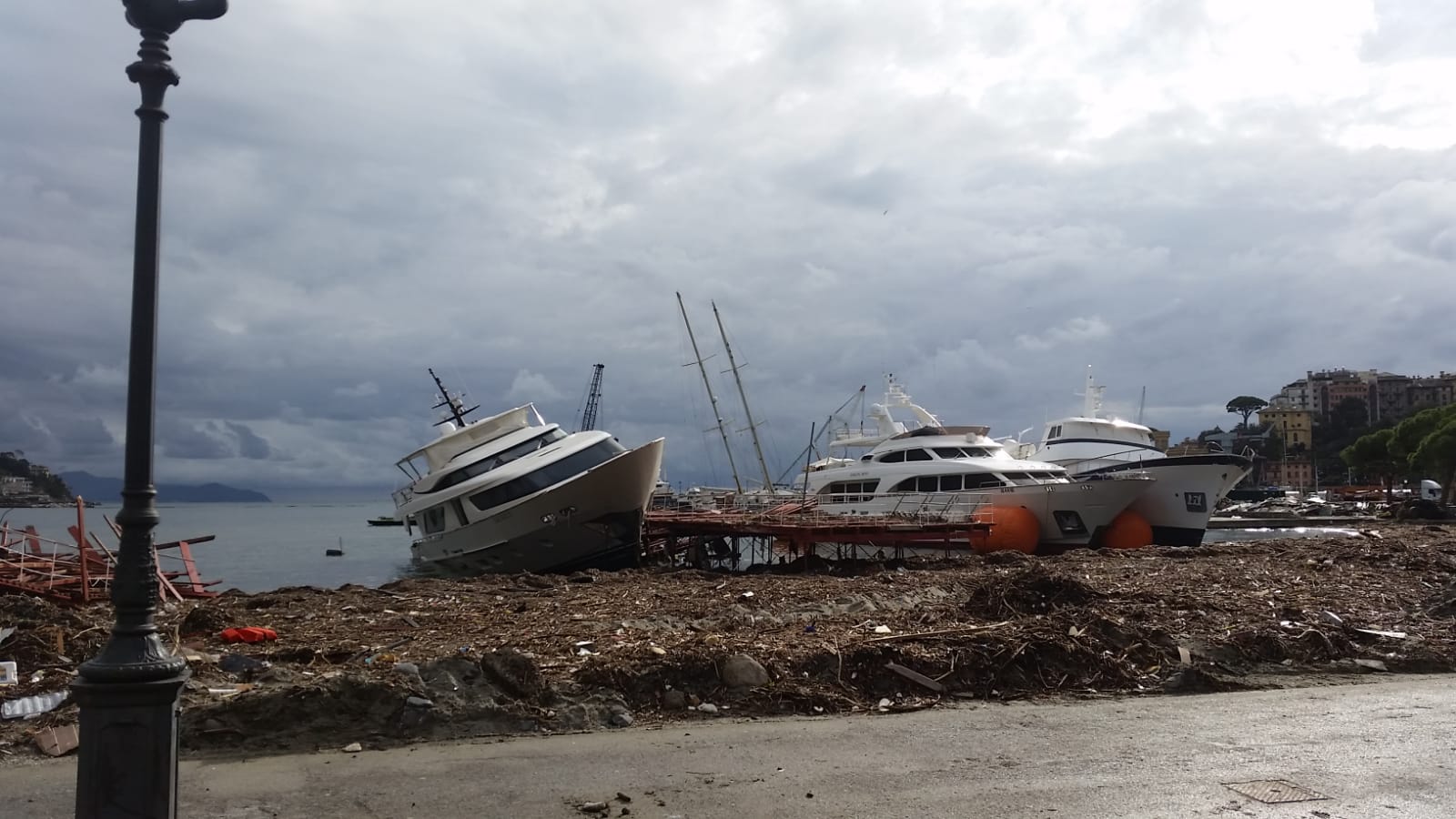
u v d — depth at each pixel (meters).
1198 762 7.31
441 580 20.80
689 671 9.31
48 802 6.41
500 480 29.62
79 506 18.23
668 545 36.69
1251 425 182.00
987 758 7.43
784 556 35.12
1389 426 158.12
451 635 12.06
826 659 9.79
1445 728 8.33
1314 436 174.12
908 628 12.05
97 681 4.80
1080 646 10.44
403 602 15.84
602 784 6.79
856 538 30.80
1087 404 49.66
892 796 6.53
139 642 4.96
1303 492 114.50
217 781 6.90
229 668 9.91
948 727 8.39
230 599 16.77
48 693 8.82
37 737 7.64
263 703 7.95
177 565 47.41
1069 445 46.88
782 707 9.06
